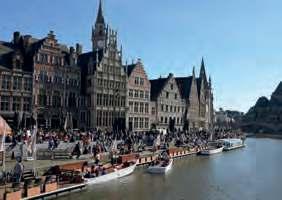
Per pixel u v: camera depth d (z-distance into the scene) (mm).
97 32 105500
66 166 45375
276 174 61312
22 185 36156
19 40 83062
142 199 40625
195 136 102188
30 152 48031
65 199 38500
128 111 98312
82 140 60125
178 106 122375
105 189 44312
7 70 72562
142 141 74875
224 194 45500
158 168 56781
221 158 82625
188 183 50812
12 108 73375
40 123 78062
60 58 82625
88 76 89500
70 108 84375
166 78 118625
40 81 78250
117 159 55875
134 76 101188
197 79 144625
